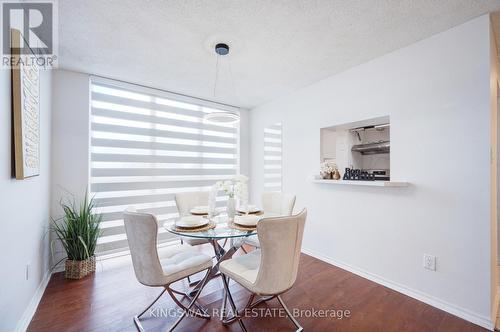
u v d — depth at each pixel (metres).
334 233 2.75
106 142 2.95
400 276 2.13
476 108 1.73
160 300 1.99
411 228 2.07
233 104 4.07
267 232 1.33
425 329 1.64
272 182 3.84
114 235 2.98
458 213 1.80
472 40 1.75
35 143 1.74
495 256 1.82
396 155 2.19
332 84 2.81
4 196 1.28
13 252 1.42
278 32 1.94
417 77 2.06
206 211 2.38
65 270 2.39
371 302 1.96
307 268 2.64
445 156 1.88
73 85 2.69
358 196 2.50
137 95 3.19
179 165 3.58
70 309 1.84
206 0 1.58
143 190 3.23
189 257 1.86
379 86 2.34
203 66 2.59
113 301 1.96
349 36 2.00
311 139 3.09
